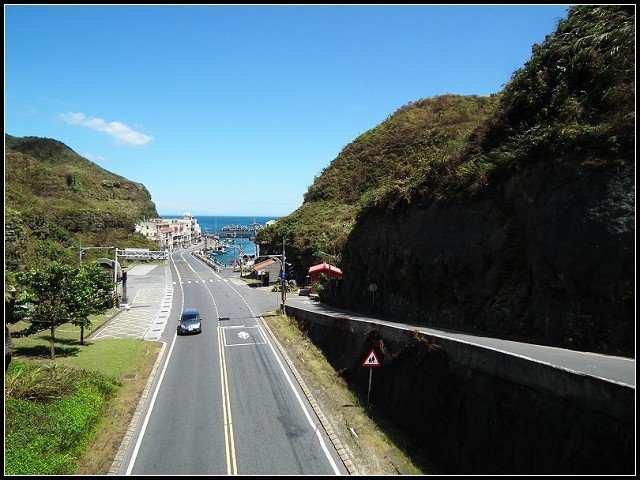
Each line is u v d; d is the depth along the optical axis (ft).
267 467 39.04
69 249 222.07
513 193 54.95
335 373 65.51
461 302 60.44
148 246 337.72
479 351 37.83
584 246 42.27
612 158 42.37
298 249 182.19
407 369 48.96
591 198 42.88
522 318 48.93
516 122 63.93
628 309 37.96
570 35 60.03
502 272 53.78
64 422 41.22
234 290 178.29
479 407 36.81
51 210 272.10
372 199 96.22
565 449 28.07
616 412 25.23
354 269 100.83
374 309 86.38
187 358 75.92
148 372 66.39
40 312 62.49
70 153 501.15
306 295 151.23
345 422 48.19
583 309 42.01
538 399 31.04
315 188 237.25
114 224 320.70
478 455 35.35
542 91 59.93
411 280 72.79
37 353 65.77
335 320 74.95
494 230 55.88
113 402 52.26
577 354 38.06
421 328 59.31
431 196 72.08
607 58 52.90
